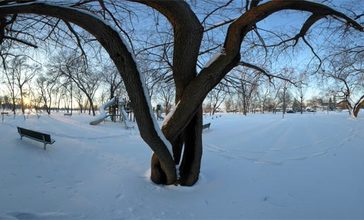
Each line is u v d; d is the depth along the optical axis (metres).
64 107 80.62
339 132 21.17
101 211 6.50
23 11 6.07
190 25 7.41
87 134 18.56
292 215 6.56
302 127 25.23
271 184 8.69
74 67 11.33
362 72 21.72
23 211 6.21
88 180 8.49
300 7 7.04
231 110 72.38
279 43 9.62
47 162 10.05
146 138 7.47
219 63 7.58
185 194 7.81
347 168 10.38
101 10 8.61
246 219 6.36
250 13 7.23
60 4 6.34
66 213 6.29
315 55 10.09
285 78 10.22
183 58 7.75
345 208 6.91
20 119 28.23
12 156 10.23
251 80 10.30
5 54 11.92
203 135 19.62
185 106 7.80
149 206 6.93
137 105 7.18
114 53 6.82
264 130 22.75
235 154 12.99
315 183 8.73
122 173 9.27
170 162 7.95
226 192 8.02
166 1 7.00
